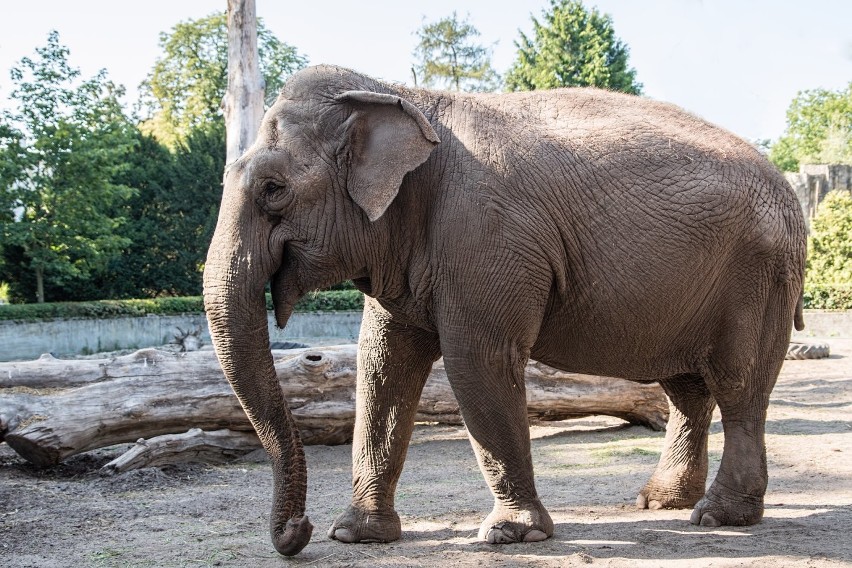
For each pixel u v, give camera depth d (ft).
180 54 172.55
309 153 14.16
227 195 14.26
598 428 31.96
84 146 97.66
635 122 16.01
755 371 16.56
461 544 15.19
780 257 16.38
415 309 15.01
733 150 16.44
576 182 14.93
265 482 23.25
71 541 16.52
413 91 15.33
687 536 15.44
